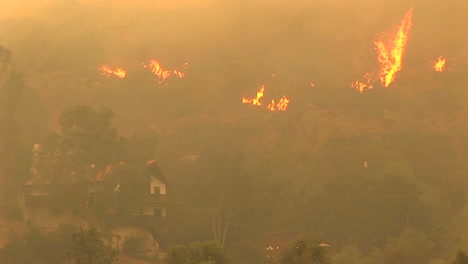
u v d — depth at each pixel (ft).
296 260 520.01
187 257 523.29
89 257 619.67
